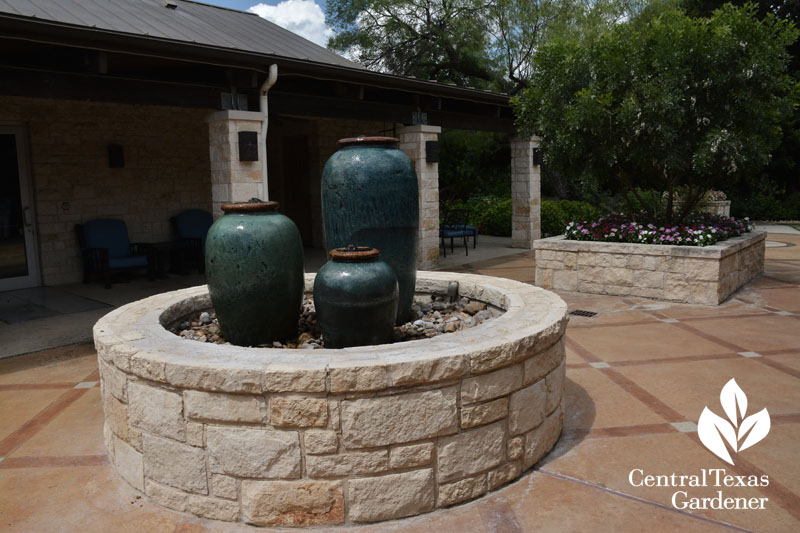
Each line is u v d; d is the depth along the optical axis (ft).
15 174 27.07
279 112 23.67
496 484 9.34
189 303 13.80
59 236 28.35
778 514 8.53
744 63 21.81
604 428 11.50
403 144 30.89
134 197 30.91
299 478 8.38
